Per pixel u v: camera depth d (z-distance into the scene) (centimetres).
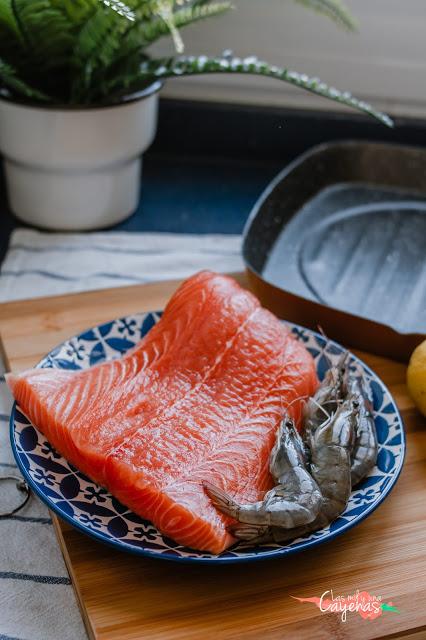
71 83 102
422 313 97
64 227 111
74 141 101
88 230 112
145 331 88
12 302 94
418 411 86
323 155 112
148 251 109
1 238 111
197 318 81
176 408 76
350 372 84
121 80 99
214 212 120
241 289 84
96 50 95
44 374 78
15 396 78
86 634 72
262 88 126
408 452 82
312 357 86
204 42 123
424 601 71
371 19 122
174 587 71
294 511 69
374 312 97
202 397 77
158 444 73
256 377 79
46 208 109
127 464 71
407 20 122
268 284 90
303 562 73
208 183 126
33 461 75
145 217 117
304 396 80
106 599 70
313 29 123
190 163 129
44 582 75
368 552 74
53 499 72
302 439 78
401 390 88
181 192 123
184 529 69
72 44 97
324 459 74
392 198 113
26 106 99
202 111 126
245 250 96
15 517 79
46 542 78
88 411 75
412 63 125
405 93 128
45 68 100
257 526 69
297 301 90
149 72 99
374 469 77
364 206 112
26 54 99
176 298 83
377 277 102
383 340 89
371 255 105
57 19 92
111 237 111
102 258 107
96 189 108
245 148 129
